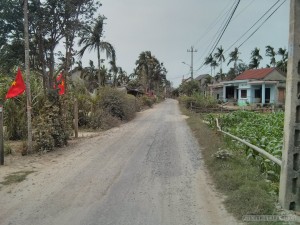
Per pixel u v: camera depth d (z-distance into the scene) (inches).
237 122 771.4
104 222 217.5
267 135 485.4
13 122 598.9
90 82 1892.2
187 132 698.8
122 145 532.7
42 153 460.8
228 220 213.8
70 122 639.1
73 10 624.1
